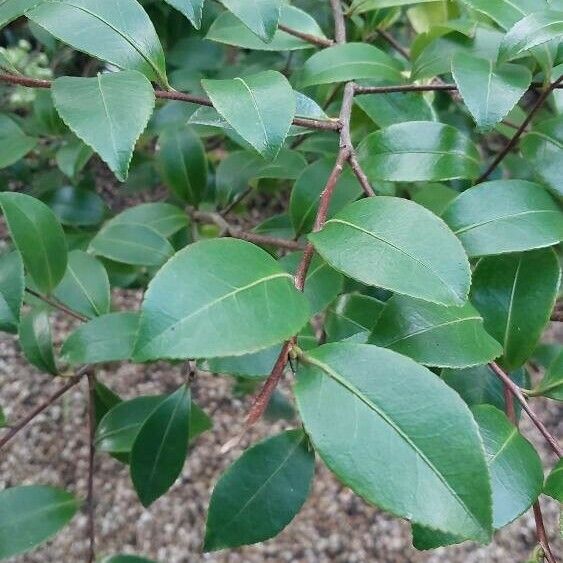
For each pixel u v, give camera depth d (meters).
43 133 0.52
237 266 0.18
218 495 0.25
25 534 0.32
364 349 0.18
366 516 0.73
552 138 0.29
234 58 0.61
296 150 0.44
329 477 0.76
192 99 0.25
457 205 0.26
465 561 0.70
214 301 0.17
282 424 0.77
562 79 0.28
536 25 0.24
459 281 0.19
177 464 0.33
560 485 0.21
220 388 0.80
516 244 0.25
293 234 0.38
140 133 0.21
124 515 0.70
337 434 0.17
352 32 0.44
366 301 0.30
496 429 0.22
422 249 0.20
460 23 0.33
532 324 0.26
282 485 0.25
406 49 0.48
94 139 0.20
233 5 0.24
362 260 0.20
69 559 0.67
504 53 0.25
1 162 0.45
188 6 0.24
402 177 0.29
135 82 0.22
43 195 0.48
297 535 0.71
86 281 0.37
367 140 0.29
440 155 0.29
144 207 0.45
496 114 0.26
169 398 0.34
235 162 0.46
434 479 0.17
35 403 0.77
